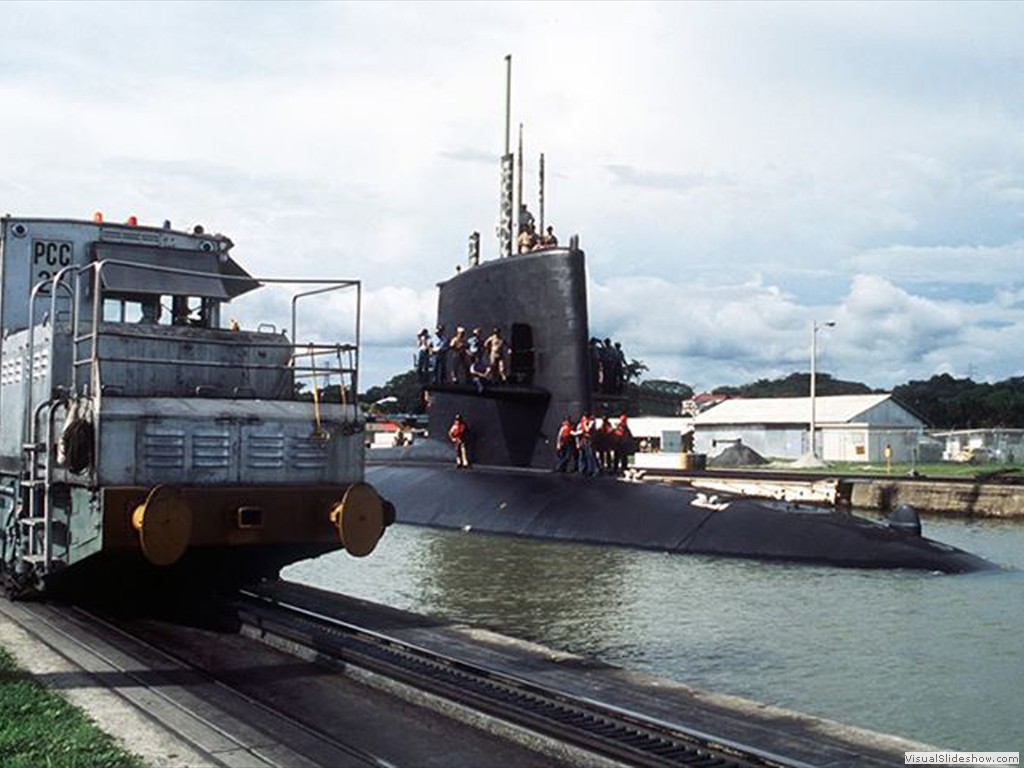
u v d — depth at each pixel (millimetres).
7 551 12773
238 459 10859
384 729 7918
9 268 12641
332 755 7195
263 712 8227
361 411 11680
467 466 28094
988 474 46781
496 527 24438
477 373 25469
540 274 25359
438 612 14945
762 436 77562
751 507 21969
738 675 11414
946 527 29812
